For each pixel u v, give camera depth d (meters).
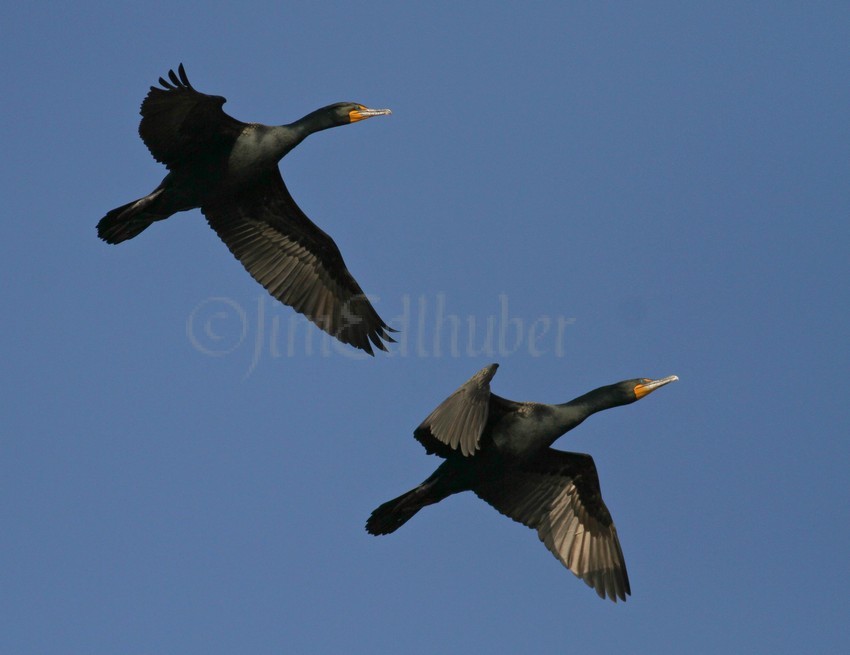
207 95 17.62
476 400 15.90
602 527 18.50
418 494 17.59
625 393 18.39
